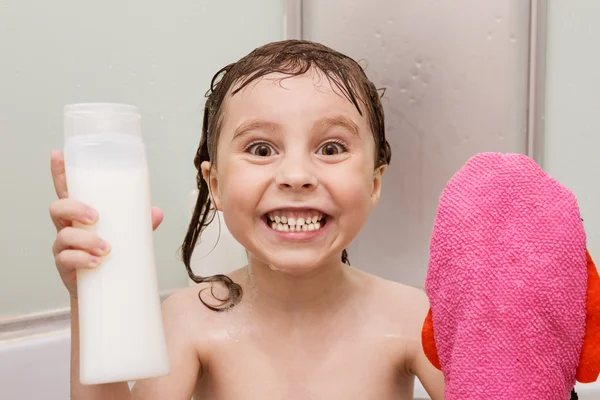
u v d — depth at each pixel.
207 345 0.72
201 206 0.85
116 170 0.53
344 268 0.78
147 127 1.25
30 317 1.12
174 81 1.27
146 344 0.53
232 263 1.17
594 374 0.48
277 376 0.71
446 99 1.25
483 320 0.46
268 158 0.64
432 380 0.72
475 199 0.50
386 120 1.30
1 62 1.10
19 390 1.03
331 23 1.34
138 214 0.54
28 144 1.13
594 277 0.49
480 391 0.45
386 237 1.31
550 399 0.45
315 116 0.63
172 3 1.26
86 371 0.52
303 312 0.72
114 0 1.20
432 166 1.27
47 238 1.15
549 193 0.50
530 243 0.47
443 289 0.49
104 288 0.52
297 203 0.62
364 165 0.66
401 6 1.27
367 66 1.26
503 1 1.18
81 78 1.17
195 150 1.31
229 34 1.33
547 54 1.20
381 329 0.73
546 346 0.46
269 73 0.66
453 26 1.23
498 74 1.19
